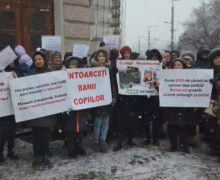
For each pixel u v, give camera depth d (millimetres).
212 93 3041
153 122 3244
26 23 4340
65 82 2809
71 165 2801
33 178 2564
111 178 2572
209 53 3340
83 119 2945
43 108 2746
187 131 3180
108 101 3006
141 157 2980
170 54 3812
